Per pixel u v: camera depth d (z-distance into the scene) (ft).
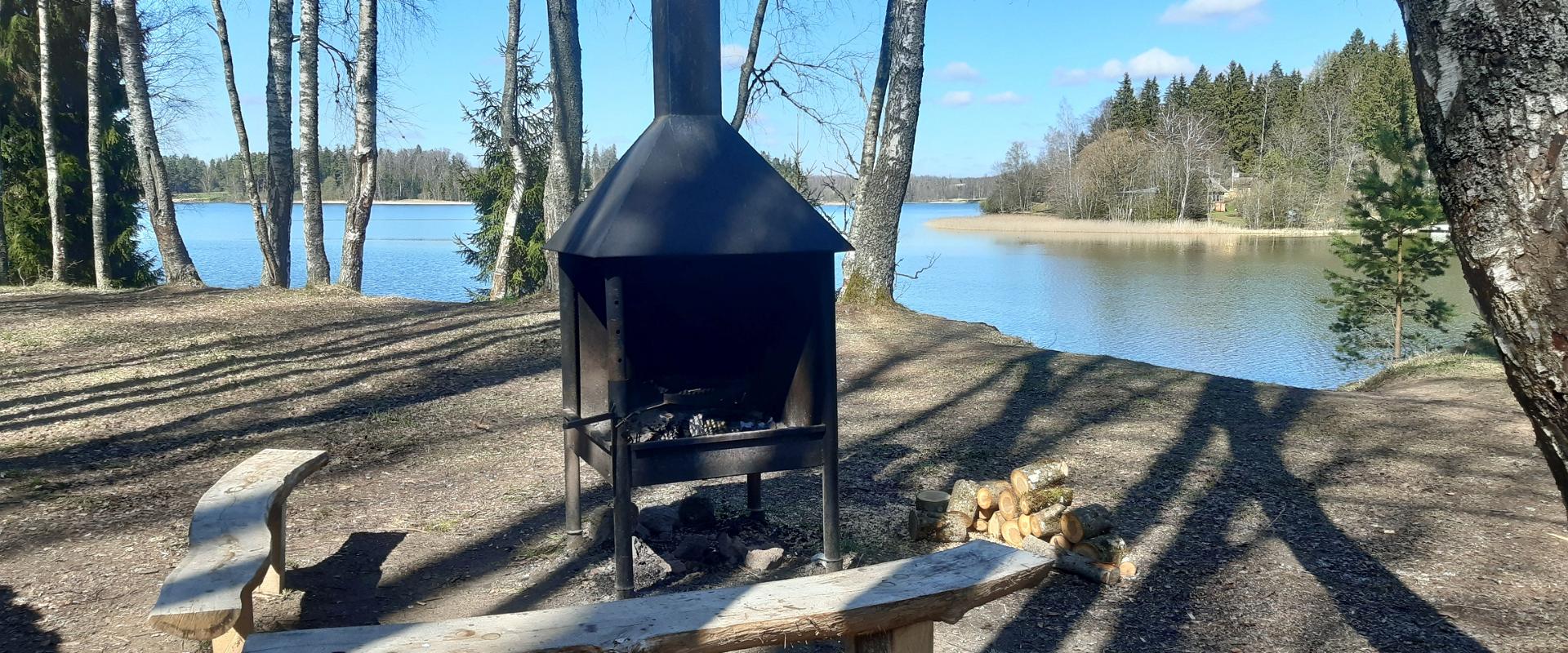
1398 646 10.70
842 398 24.70
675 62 11.35
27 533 13.56
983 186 266.77
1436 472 18.21
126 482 16.19
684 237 10.26
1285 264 116.37
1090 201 217.77
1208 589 12.39
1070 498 13.70
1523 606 11.82
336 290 40.68
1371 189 52.24
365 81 42.47
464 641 7.16
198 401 22.41
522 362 28.09
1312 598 12.09
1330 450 19.83
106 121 59.00
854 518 15.12
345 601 11.78
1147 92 271.08
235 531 9.71
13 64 55.21
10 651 10.00
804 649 10.71
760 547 13.46
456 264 104.47
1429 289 76.79
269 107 43.04
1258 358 58.34
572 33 38.99
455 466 18.01
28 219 56.59
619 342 10.59
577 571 12.71
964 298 84.43
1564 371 4.88
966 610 8.31
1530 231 4.86
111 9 56.95
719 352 13.16
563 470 17.80
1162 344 62.49
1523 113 4.82
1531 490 17.02
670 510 14.51
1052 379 27.07
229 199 147.43
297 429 20.31
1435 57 5.21
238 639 8.68
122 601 11.39
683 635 7.34
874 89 38.83
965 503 14.11
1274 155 198.49
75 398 22.31
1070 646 10.74
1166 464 18.58
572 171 39.88
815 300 11.53
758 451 11.31
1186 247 144.46
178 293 39.55
